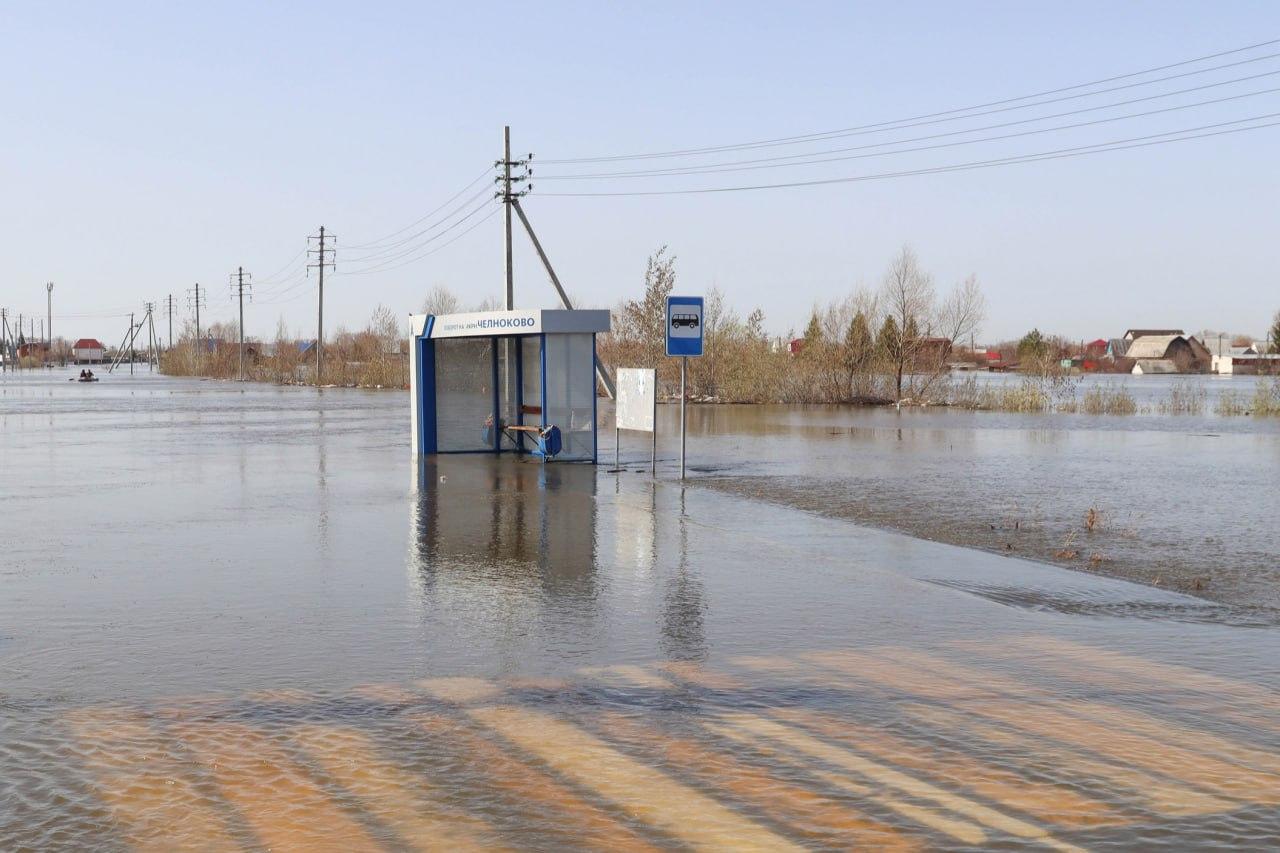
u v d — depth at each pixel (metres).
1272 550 12.14
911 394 52.72
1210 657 7.45
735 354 54.44
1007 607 9.01
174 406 48.97
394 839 4.60
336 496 16.44
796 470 21.05
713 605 9.02
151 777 5.26
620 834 4.64
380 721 6.07
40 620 8.44
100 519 14.02
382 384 76.19
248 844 4.56
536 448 23.00
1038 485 18.64
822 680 6.84
